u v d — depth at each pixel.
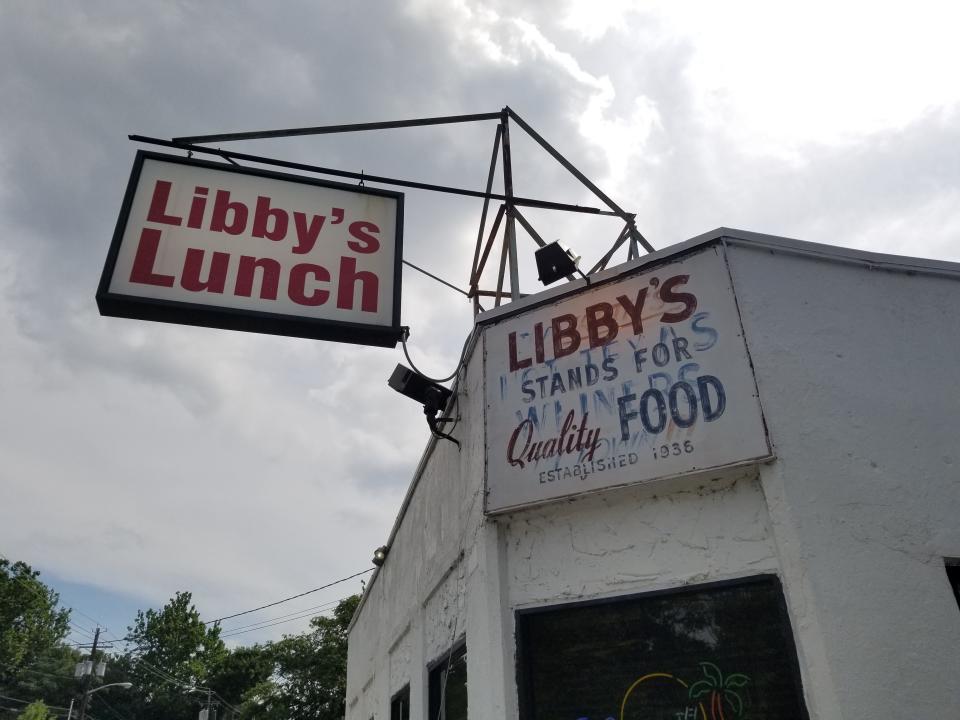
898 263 4.60
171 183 5.44
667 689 3.65
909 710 3.20
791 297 4.30
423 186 6.04
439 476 6.37
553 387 4.55
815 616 3.34
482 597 4.31
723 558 3.75
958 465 3.97
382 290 5.46
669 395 4.12
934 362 4.30
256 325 5.16
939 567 3.62
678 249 4.50
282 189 5.65
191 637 68.50
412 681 6.70
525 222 6.34
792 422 3.85
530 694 3.94
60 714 60.88
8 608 63.41
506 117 6.60
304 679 34.31
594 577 4.04
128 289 4.93
